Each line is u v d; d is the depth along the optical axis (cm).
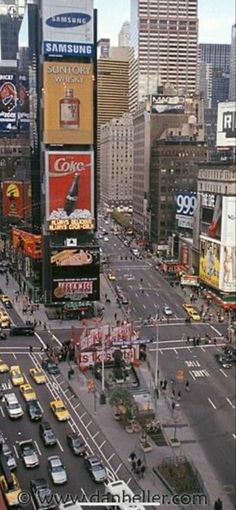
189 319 11850
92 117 12656
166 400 7812
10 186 16350
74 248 12381
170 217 19788
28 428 7212
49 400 8044
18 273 15262
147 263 18275
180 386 8319
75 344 9706
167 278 15862
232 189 12412
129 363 9162
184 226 16275
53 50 12212
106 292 14412
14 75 16938
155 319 11969
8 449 6456
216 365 9256
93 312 12481
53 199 12619
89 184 12756
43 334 11238
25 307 12938
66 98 12469
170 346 10281
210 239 13300
